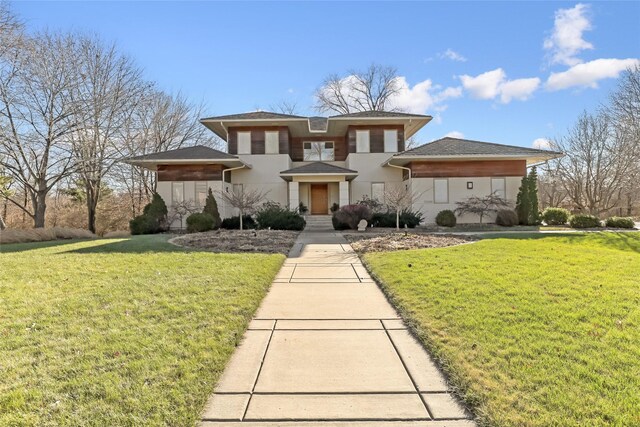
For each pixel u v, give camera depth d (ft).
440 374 11.23
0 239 51.42
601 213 104.06
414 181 68.44
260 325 15.87
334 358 12.50
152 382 10.37
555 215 67.87
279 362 12.19
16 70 65.26
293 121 74.43
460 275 23.06
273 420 8.93
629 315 15.28
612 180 99.14
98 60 79.20
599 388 9.62
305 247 39.88
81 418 8.68
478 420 8.75
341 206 66.33
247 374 11.31
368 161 76.89
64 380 10.42
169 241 43.24
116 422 8.56
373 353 12.89
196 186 68.74
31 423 8.47
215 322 15.31
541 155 65.05
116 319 15.56
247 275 23.91
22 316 15.97
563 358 11.43
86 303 17.76
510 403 9.12
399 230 57.57
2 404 9.20
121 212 109.70
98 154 79.15
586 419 8.36
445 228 62.44
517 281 21.39
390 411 9.29
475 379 10.34
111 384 10.18
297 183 70.38
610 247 41.78
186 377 10.68
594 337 13.00
